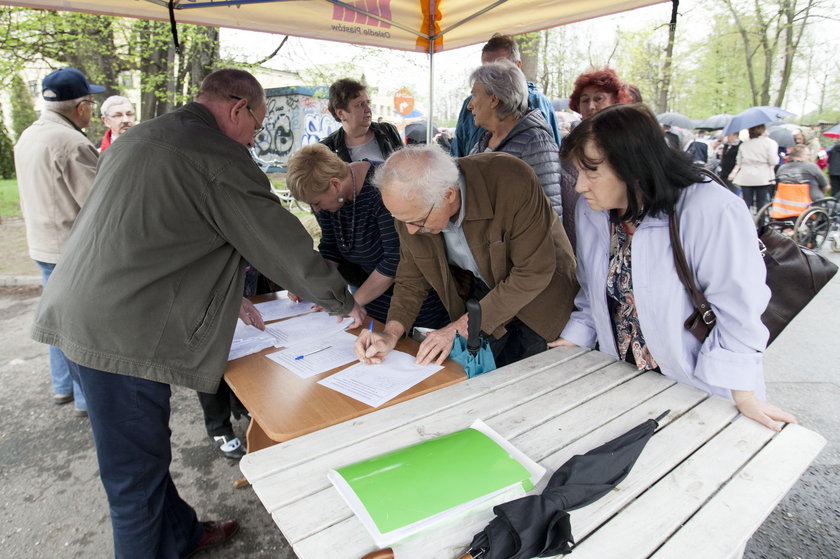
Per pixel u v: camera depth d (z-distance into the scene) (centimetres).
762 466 100
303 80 787
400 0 313
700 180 119
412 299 178
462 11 317
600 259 144
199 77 702
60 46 662
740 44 1583
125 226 128
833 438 239
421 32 339
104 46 672
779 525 189
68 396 294
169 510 166
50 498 216
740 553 99
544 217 155
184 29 642
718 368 120
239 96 150
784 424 113
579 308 168
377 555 78
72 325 130
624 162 114
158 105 728
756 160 649
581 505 87
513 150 228
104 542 192
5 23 619
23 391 307
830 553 177
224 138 139
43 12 614
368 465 100
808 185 569
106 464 141
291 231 144
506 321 165
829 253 581
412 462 100
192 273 138
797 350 339
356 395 136
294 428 121
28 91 1458
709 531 84
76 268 131
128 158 130
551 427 115
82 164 253
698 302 124
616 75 244
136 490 144
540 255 157
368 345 160
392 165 140
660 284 127
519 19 304
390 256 195
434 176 138
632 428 113
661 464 100
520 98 227
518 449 107
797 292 142
